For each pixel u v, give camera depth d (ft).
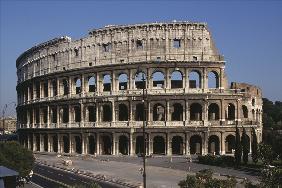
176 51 483.92
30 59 617.21
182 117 478.18
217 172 354.74
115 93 492.54
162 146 498.69
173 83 502.38
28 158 301.63
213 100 472.44
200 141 479.82
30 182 323.57
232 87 531.91
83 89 518.78
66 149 549.13
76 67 530.27
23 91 646.74
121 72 492.54
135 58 490.49
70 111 530.27
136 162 430.20
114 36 502.79
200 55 483.10
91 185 213.25
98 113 503.20
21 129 627.46
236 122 468.34
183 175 343.46
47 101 559.38
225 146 481.46
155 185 297.53
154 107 505.66
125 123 484.74
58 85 549.95
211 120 477.77
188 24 484.33
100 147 501.56
